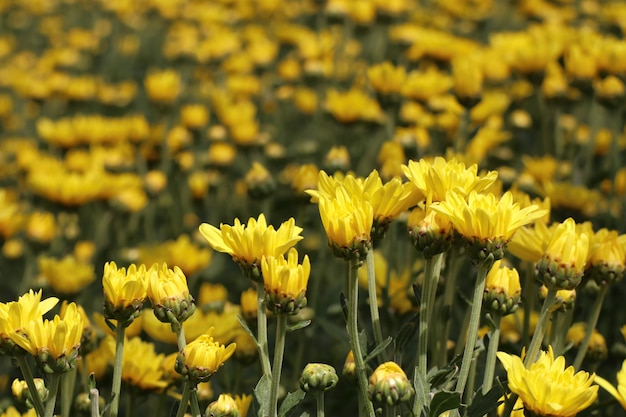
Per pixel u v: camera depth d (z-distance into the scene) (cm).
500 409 210
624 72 419
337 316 360
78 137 532
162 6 863
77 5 1001
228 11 841
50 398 187
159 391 252
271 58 676
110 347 250
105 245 507
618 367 307
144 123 543
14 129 723
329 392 355
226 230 195
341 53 636
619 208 428
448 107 462
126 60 869
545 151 481
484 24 761
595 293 322
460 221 185
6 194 547
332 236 188
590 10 718
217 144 530
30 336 182
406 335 212
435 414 177
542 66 457
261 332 199
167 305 195
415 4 826
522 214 185
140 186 487
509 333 301
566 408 164
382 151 441
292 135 655
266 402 197
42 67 796
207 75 695
